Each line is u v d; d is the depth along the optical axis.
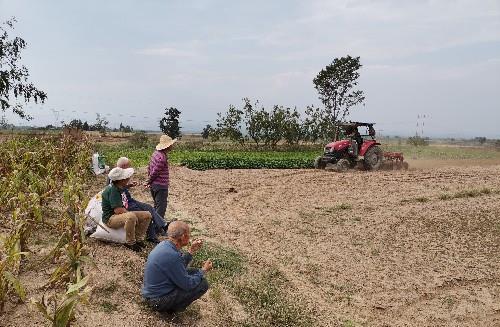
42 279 5.28
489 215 12.00
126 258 6.43
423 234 10.24
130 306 5.20
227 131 38.62
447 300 6.99
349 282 7.42
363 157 20.41
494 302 7.00
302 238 9.60
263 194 14.33
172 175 17.66
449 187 15.88
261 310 5.93
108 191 6.79
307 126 40.00
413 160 30.14
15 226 5.68
